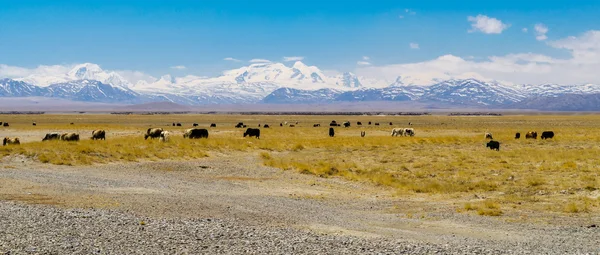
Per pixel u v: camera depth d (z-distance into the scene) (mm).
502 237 16000
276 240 14102
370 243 14094
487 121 165875
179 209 19750
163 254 12375
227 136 71938
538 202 23188
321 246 13492
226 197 24344
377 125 135000
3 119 172625
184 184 28812
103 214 17109
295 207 21859
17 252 12016
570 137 69000
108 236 13945
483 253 13148
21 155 38500
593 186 26266
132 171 34219
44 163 36406
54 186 25469
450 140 63344
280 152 49812
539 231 17109
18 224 14953
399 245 13891
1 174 29797
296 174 34562
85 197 22031
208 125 132875
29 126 106250
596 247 14453
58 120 165875
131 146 46406
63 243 13000
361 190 28094
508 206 22359
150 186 27219
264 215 19234
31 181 27062
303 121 172250
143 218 16781
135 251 12539
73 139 54062
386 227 17656
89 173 32375
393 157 43406
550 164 35906
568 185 27000
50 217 16109
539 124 137375
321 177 33250
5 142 48188
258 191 27172
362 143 58219
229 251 12812
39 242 13016
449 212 21234
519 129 103188
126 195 23391
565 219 19422
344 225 17672
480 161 39406
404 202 24031
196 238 14070
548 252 13602
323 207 22234
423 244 14242
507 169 34312
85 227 14891
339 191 27688
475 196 25250
